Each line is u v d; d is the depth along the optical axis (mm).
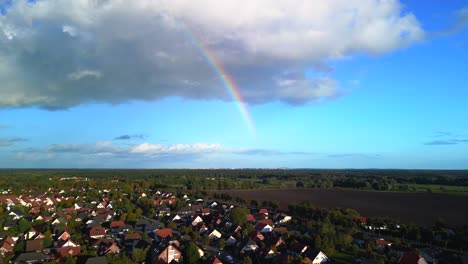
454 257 80938
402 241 100125
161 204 163500
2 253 85125
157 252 82062
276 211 152750
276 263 78562
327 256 82125
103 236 105312
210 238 101625
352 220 120000
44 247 91562
